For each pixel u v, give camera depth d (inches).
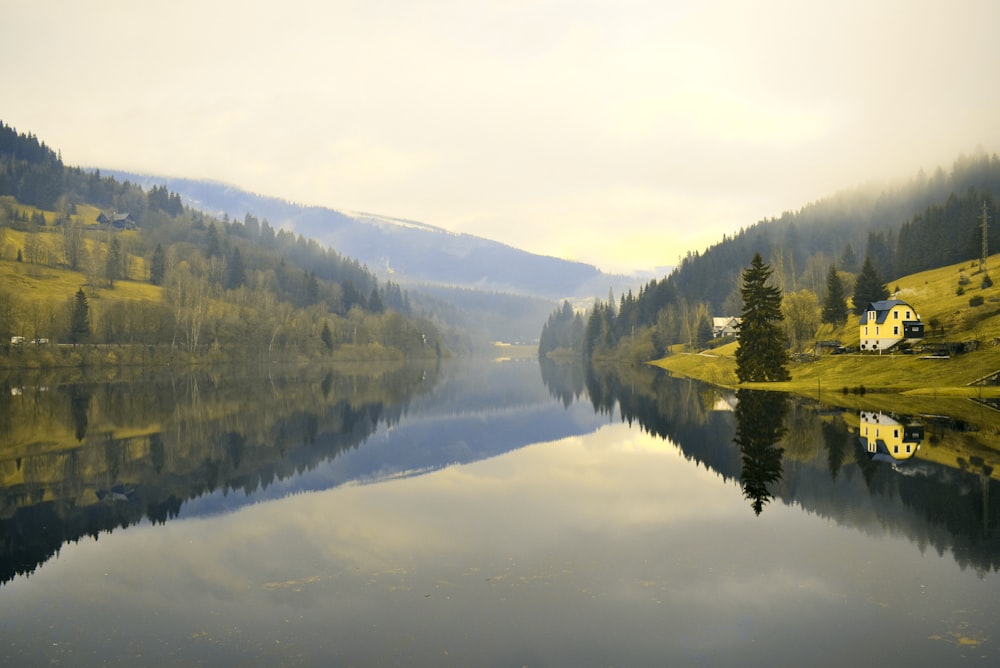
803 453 1932.8
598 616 836.0
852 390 3587.6
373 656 744.3
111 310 6929.1
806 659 716.7
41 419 3034.0
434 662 726.5
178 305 7731.3
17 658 759.7
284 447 2367.1
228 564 1079.6
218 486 1716.3
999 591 891.4
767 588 916.6
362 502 1518.2
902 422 2514.8
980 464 1738.4
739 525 1229.1
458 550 1120.2
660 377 6067.9
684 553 1072.8
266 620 848.9
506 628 808.3
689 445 2185.0
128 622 855.1
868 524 1216.2
